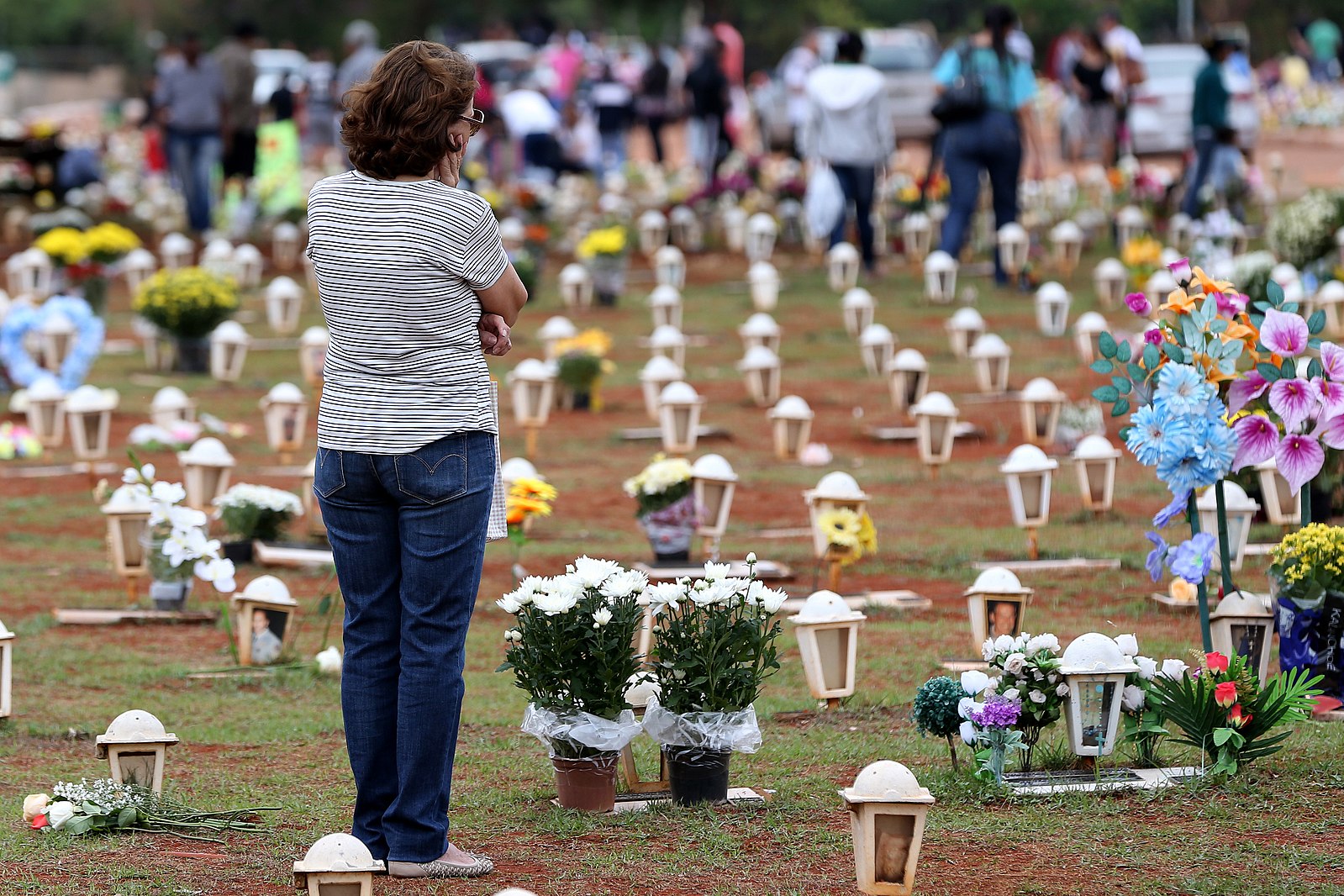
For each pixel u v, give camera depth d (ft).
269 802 19.61
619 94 114.01
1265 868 16.49
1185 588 27.96
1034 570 31.94
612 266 70.64
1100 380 49.80
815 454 41.98
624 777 20.33
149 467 26.00
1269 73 169.37
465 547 16.42
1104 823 17.95
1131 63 98.48
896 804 15.65
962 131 67.56
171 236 76.48
